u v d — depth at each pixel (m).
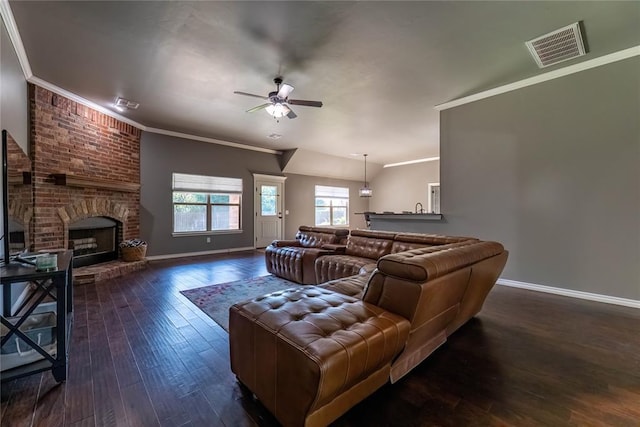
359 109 4.57
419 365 1.90
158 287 3.75
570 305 3.08
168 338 2.29
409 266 1.54
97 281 3.95
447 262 1.70
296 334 1.34
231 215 6.99
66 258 2.22
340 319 1.50
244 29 2.50
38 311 2.22
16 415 1.42
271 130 5.82
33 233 3.44
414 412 1.47
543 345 2.19
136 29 2.49
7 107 2.45
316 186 8.98
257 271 4.79
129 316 2.75
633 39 2.75
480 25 2.48
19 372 1.60
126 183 4.83
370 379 1.52
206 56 2.95
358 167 9.42
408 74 3.39
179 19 2.37
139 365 1.89
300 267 3.96
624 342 2.23
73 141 4.00
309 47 2.79
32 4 2.17
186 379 1.75
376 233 3.78
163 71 3.26
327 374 1.16
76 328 2.46
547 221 3.55
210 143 6.53
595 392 1.63
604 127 3.15
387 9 2.27
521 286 3.76
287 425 1.31
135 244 4.80
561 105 3.41
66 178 3.72
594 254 3.25
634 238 3.02
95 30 2.50
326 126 5.51
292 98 4.09
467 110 4.19
